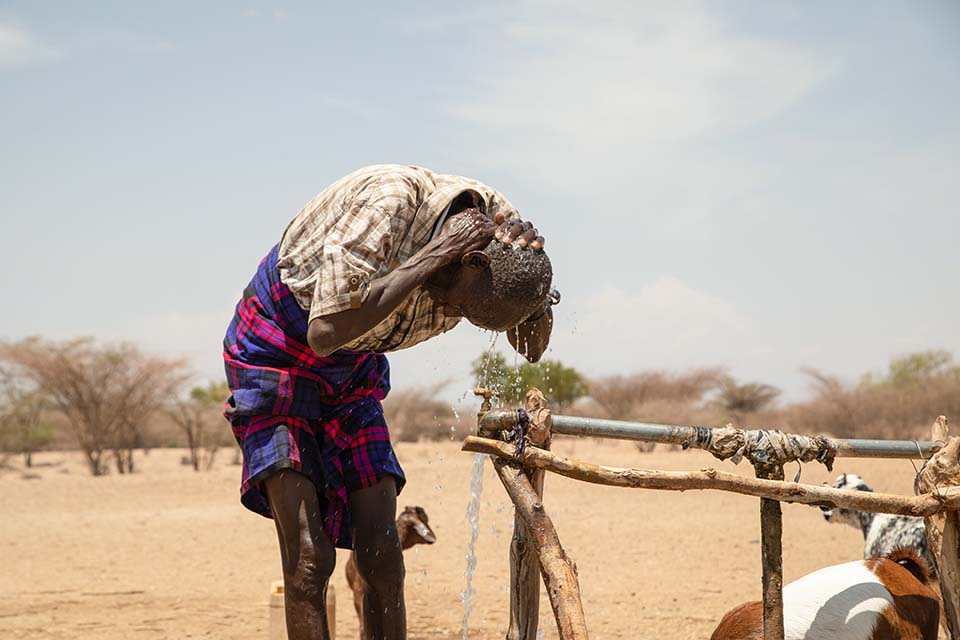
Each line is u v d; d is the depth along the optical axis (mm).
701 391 48625
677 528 15461
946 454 4188
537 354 4676
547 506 18828
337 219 4121
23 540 15258
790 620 4586
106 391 35406
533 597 4211
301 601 4219
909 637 4727
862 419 42156
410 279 3906
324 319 3906
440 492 20891
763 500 4086
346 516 4688
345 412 4605
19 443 40406
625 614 8930
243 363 4363
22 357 35156
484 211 4320
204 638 8234
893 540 7184
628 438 3998
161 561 13031
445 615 8969
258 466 4312
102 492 24484
